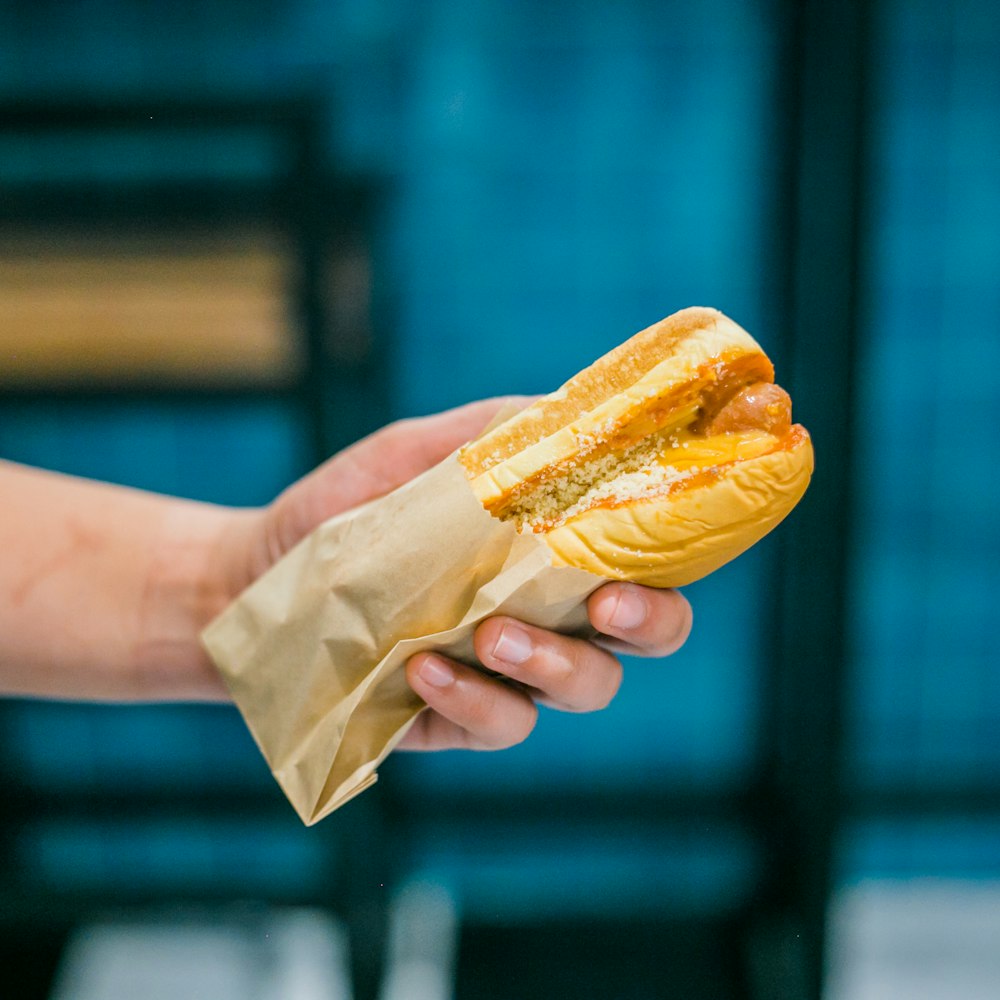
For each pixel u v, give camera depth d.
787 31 1.10
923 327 1.18
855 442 0.96
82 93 1.12
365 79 1.12
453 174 1.15
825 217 1.00
